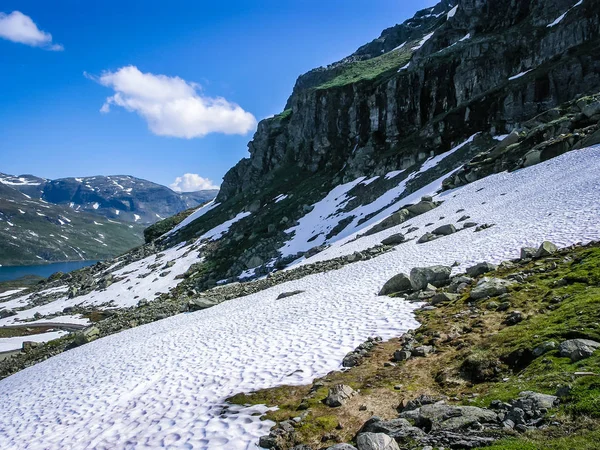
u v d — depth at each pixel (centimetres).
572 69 5869
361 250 4175
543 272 1623
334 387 1101
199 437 1040
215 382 1407
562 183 3150
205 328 2403
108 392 1603
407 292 2055
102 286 9200
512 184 4012
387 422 844
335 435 904
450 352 1182
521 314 1234
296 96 12569
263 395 1217
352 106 10075
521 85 6316
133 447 1073
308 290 2948
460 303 1628
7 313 9056
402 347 1328
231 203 12306
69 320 7212
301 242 6831
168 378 1577
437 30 9938
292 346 1617
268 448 926
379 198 6731
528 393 773
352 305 2078
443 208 4453
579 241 1852
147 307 6025
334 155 10269
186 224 13300
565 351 884
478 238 2758
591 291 1230
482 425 734
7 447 1333
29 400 1866
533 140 4741
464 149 6419
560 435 617
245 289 4341
